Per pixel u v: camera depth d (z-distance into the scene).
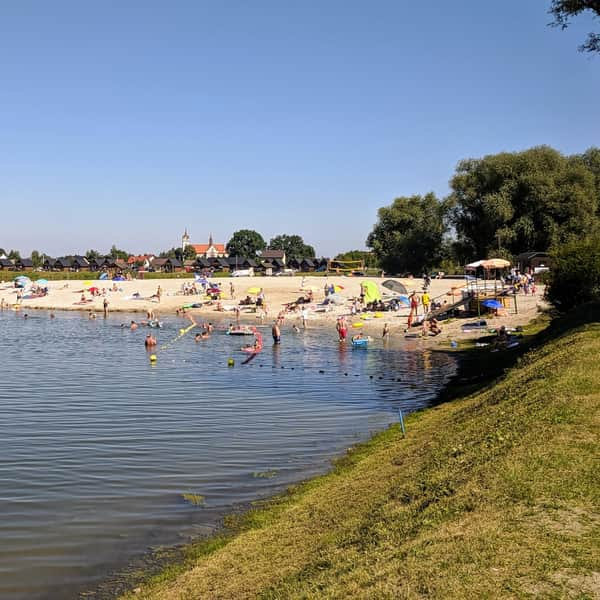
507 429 13.80
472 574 7.85
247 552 11.55
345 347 45.81
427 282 78.56
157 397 28.34
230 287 85.44
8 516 13.94
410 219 115.94
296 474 16.73
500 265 53.44
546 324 40.50
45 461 18.08
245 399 27.69
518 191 82.12
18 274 130.75
